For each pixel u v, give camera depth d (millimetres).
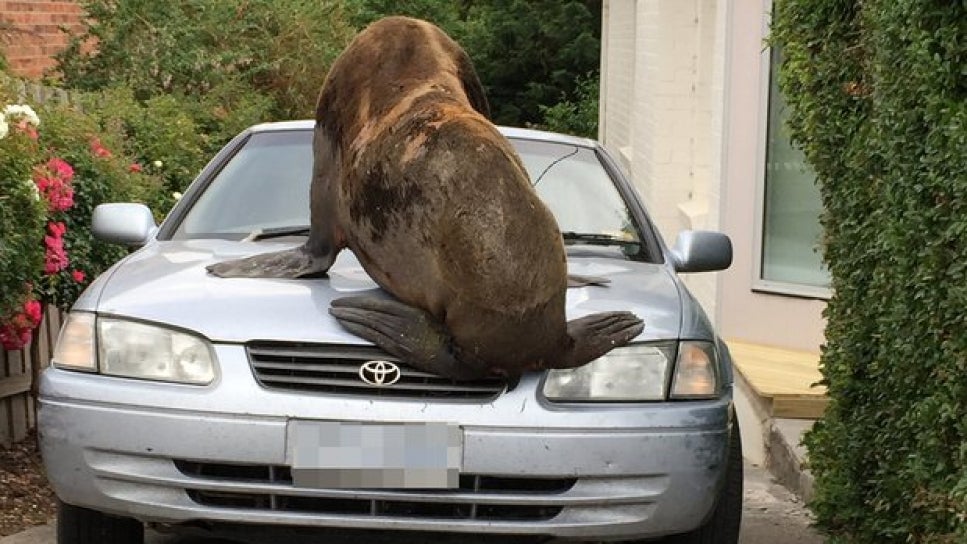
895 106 5020
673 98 13523
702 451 4758
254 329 4668
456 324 4504
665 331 4914
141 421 4594
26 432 7605
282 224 6031
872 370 5578
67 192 6926
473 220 4441
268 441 4535
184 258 5469
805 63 6312
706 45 13180
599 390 4754
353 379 4621
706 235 6125
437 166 4555
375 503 4590
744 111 9586
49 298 7398
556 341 4562
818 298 9125
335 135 5172
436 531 4590
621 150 18109
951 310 4578
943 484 4758
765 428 7988
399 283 4723
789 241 9422
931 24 4660
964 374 4559
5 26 10797
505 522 4594
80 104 9766
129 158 8852
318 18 15398
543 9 27859
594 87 26312
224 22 13867
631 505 4688
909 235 4895
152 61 12859
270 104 13539
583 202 6238
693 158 13570
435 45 5254
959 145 4391
